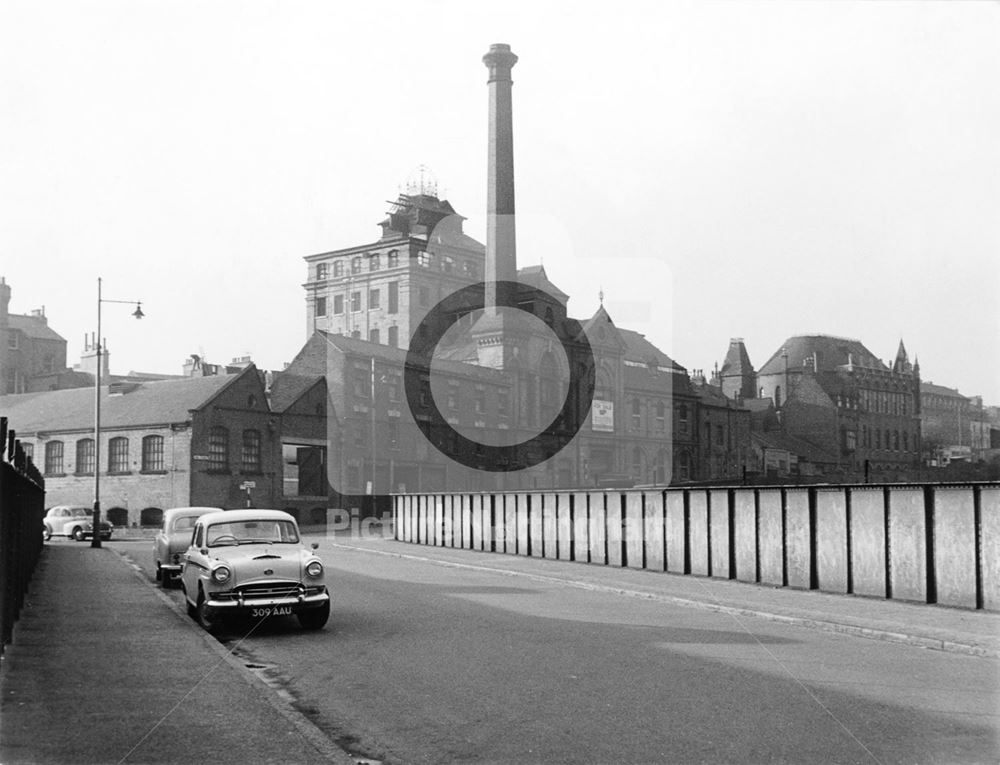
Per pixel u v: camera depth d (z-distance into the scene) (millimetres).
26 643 13195
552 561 31172
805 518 21344
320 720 9258
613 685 10664
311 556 15492
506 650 13250
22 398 68750
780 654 12859
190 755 7512
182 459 56125
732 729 8625
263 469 59531
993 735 8391
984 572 17141
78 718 8727
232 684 10312
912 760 7648
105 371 84188
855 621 15469
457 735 8562
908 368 90062
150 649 12711
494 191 72625
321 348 65625
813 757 7715
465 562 30703
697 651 13125
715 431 81500
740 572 23453
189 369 79625
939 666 11930
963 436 64188
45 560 30578
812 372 93750
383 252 83750
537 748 8062
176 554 22344
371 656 12898
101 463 59219
